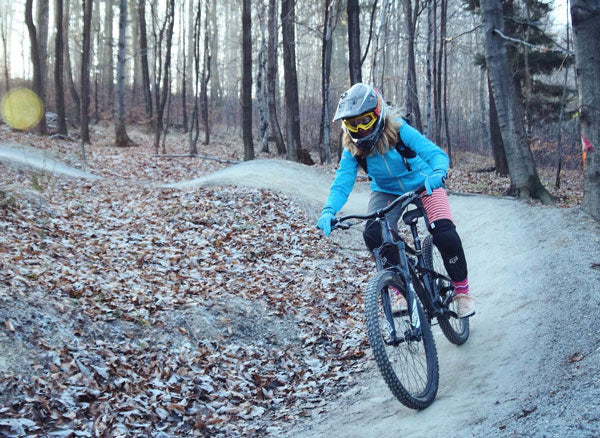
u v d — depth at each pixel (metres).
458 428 2.90
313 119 37.38
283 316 6.00
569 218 7.09
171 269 7.23
